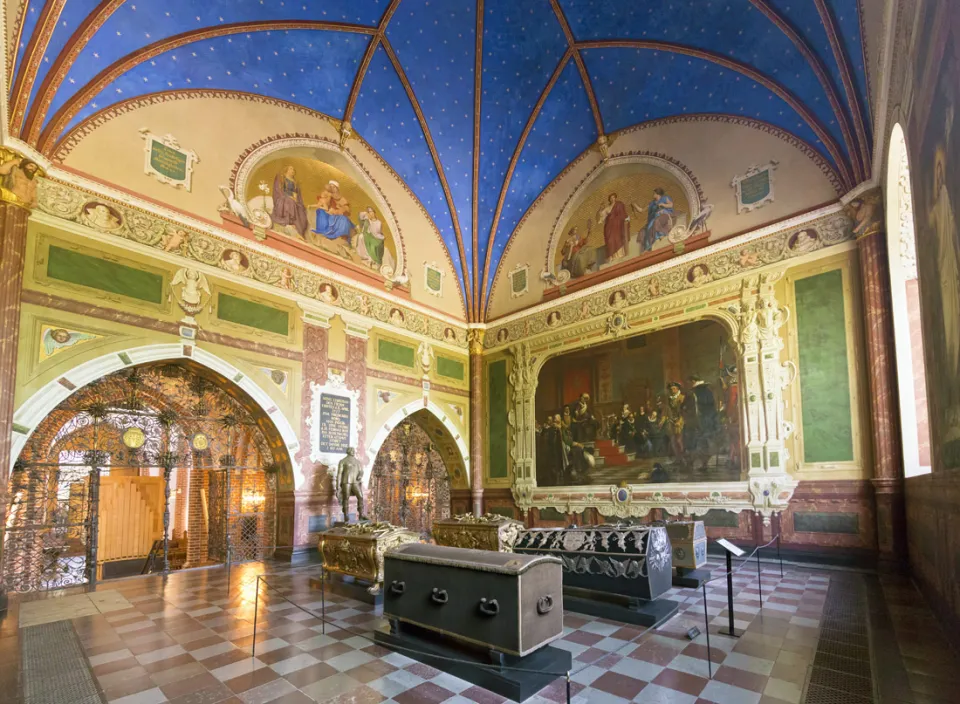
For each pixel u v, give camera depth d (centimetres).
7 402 825
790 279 1145
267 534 1290
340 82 1319
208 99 1182
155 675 491
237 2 1057
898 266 964
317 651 554
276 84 1256
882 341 975
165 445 1142
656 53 1241
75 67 941
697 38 1170
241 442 1462
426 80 1380
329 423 1328
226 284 1179
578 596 724
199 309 1123
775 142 1205
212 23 1067
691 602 727
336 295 1393
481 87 1433
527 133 1536
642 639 570
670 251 1354
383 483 1667
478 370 1741
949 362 466
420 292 1634
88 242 979
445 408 1653
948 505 497
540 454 1558
